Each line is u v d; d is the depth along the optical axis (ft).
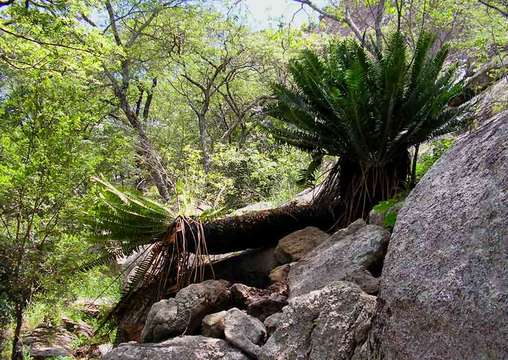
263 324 9.23
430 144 16.22
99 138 18.80
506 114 6.48
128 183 32.30
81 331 19.19
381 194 12.26
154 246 13.12
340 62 13.10
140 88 45.11
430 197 6.42
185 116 57.52
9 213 15.44
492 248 4.99
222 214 13.52
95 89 34.81
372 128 11.80
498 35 22.18
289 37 33.19
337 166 13.25
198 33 44.32
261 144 41.93
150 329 10.54
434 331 5.11
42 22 20.54
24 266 15.23
